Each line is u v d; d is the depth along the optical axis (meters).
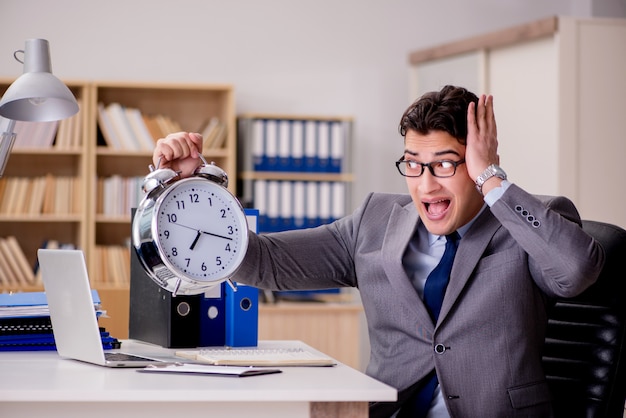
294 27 6.31
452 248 2.22
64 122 5.61
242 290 2.45
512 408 2.08
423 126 2.14
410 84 6.25
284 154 5.82
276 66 6.28
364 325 6.32
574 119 5.14
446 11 6.49
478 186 2.11
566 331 2.34
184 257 1.96
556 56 5.12
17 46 5.91
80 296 2.00
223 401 1.68
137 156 5.96
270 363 2.00
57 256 2.07
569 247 2.02
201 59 6.17
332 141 5.89
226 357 2.04
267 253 2.33
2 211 5.55
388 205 2.45
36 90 2.26
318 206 5.85
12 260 5.53
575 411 2.27
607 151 5.20
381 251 2.31
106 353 2.20
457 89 2.20
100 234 5.89
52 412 1.67
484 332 2.12
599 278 2.28
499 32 5.45
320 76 6.34
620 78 5.21
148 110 6.00
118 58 6.05
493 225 2.19
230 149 5.72
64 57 5.98
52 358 2.19
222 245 2.00
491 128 2.12
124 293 4.33
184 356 2.14
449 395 2.12
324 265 2.41
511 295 2.12
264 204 5.77
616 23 5.20
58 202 5.64
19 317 2.35
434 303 2.20
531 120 5.33
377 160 6.41
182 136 2.10
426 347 2.19
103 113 5.67
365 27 6.39
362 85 6.39
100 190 5.67
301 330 5.43
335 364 2.05
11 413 1.66
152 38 6.10
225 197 2.01
